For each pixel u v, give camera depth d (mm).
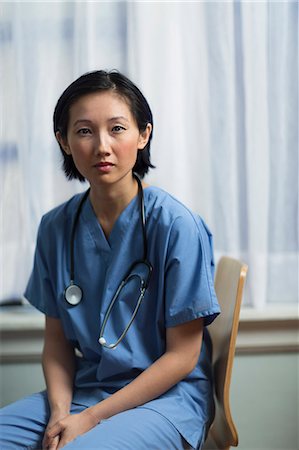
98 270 1285
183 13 1643
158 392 1177
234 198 1675
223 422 1271
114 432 1064
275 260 1708
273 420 1736
